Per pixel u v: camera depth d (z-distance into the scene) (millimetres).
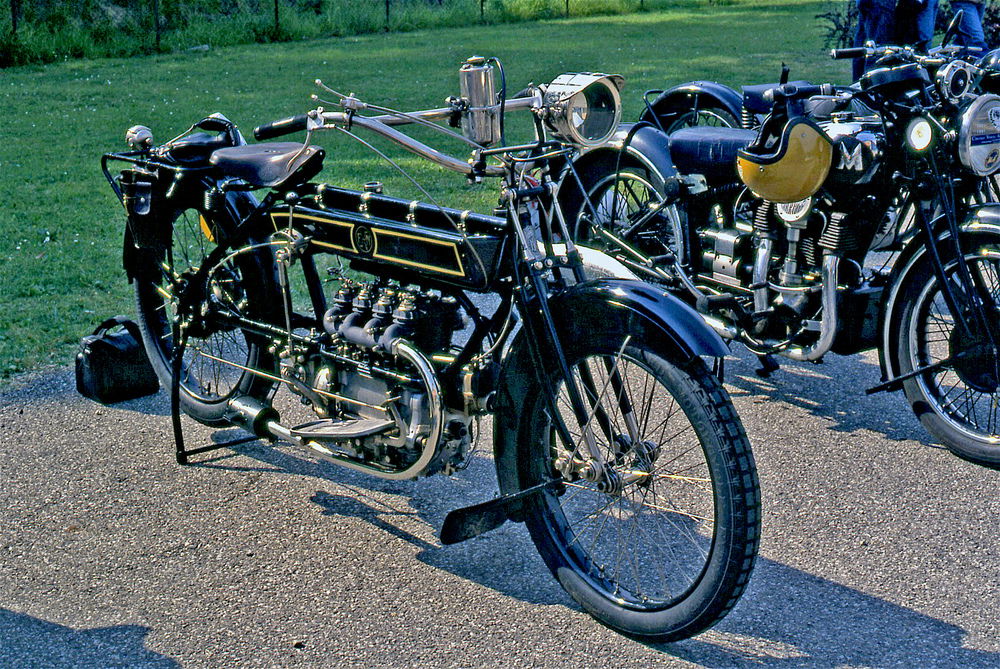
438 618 3094
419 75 15344
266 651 2943
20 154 9977
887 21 7277
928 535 3504
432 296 3326
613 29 22422
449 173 8766
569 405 3277
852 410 4500
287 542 3514
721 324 4617
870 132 4043
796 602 3154
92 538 3539
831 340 4207
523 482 3182
